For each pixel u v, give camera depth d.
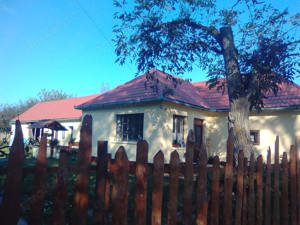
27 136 32.53
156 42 8.32
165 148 15.42
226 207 3.86
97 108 18.27
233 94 7.46
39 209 2.27
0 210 2.08
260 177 4.42
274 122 16.25
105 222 2.69
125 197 2.78
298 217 5.19
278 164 4.79
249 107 7.83
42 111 34.09
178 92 17.53
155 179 3.07
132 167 3.01
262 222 4.46
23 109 52.94
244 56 8.30
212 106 18.33
